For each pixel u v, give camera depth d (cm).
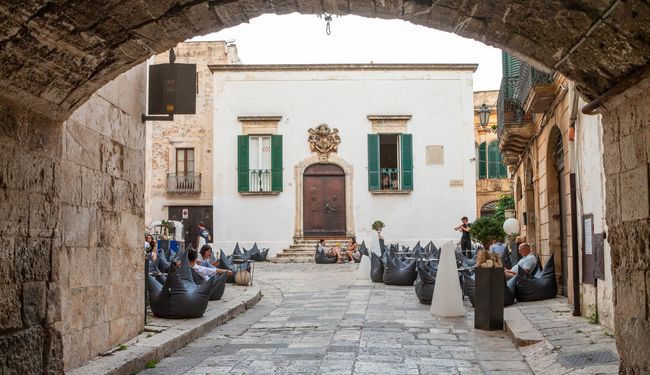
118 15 532
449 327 1120
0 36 501
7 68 529
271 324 1198
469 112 3142
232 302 1401
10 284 557
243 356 892
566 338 887
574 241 1120
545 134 1476
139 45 584
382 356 880
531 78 1308
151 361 840
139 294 964
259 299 1597
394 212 3117
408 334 1055
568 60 571
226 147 3138
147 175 3281
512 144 1830
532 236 1955
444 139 3138
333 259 2819
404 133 3141
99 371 724
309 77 3155
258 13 578
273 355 898
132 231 930
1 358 541
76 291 750
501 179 4272
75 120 750
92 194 797
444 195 3119
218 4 557
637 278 545
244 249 2936
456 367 810
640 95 530
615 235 592
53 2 491
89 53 566
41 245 605
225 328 1149
